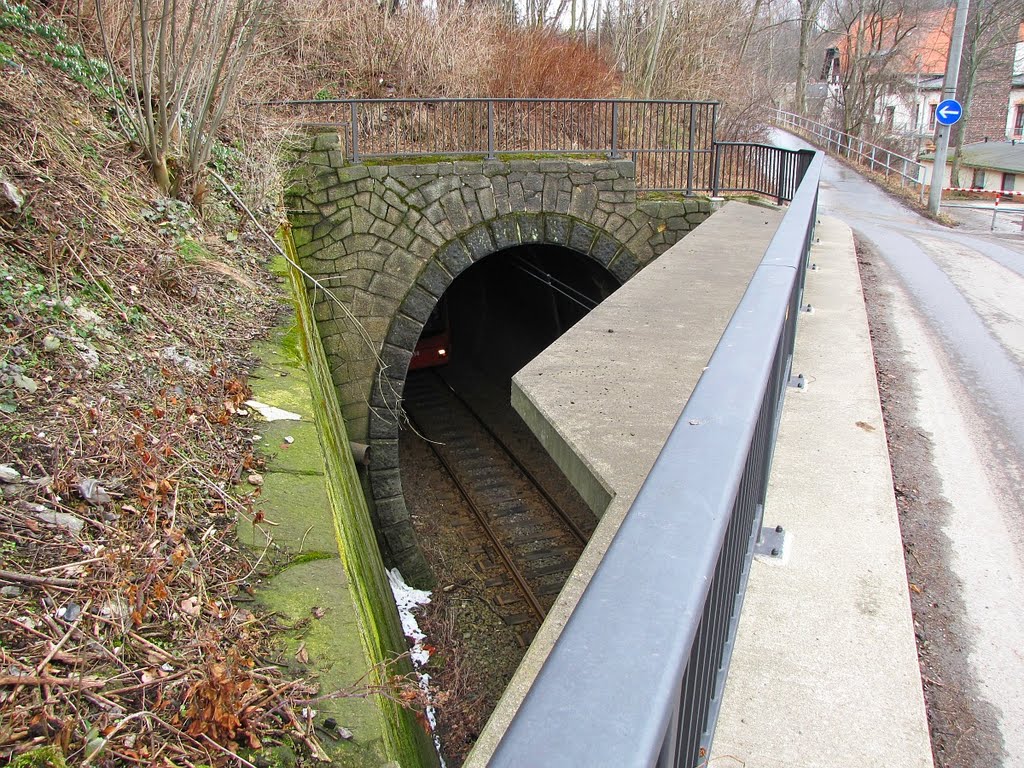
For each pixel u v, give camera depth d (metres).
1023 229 23.81
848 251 10.63
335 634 2.62
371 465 10.21
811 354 5.42
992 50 41.81
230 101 7.88
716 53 21.33
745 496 2.22
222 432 3.70
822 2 45.97
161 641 2.43
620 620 0.86
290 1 11.77
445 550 11.24
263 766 2.10
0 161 4.53
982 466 4.12
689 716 1.47
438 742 7.69
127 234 4.99
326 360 9.17
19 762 1.91
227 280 5.57
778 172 11.80
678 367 4.18
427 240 9.88
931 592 2.94
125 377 3.76
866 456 3.77
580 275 14.45
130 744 2.06
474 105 10.21
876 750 2.02
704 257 7.37
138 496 2.99
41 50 6.13
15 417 3.13
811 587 2.71
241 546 2.96
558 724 0.72
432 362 18.92
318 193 9.36
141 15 5.47
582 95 14.51
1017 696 2.39
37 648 2.25
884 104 47.28
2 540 2.57
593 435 3.32
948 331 7.16
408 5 13.19
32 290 3.83
